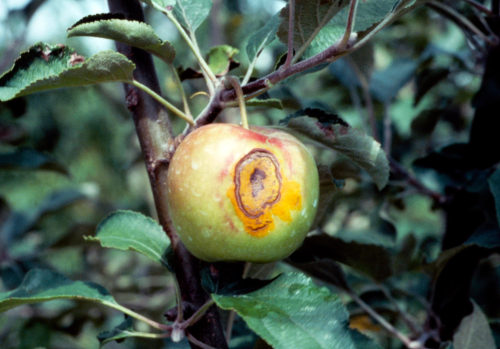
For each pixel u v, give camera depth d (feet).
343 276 1.71
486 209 1.53
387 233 1.88
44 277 1.38
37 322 2.73
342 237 1.59
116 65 1.20
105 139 5.86
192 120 1.29
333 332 1.13
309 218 1.23
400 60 2.37
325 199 1.42
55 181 5.99
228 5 4.52
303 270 1.71
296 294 1.18
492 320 1.80
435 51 2.20
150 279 3.44
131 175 5.67
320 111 1.39
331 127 1.29
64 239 2.91
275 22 1.43
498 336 1.75
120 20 1.21
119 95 4.39
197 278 1.31
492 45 1.67
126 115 4.32
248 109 2.11
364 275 1.70
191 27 1.40
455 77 2.61
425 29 3.32
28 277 1.38
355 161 1.35
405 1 1.20
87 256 3.44
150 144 1.33
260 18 4.56
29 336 2.72
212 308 1.31
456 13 1.76
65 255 4.54
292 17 1.19
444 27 3.35
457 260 1.59
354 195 2.51
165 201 1.32
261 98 1.67
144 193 5.55
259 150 1.19
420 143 2.42
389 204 2.26
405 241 1.94
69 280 1.38
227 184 1.17
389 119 2.23
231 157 1.18
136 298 3.33
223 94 1.26
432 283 1.62
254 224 1.18
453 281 1.60
